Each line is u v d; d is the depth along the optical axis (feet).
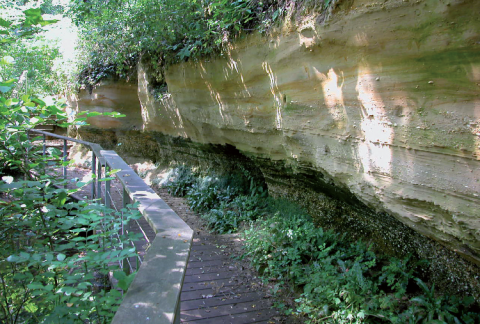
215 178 26.23
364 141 9.95
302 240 15.05
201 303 11.75
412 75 8.11
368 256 13.37
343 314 10.58
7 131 8.51
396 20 8.16
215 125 20.90
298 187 17.97
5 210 8.82
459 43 7.04
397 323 9.62
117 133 38.19
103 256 6.47
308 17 11.32
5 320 8.43
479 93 6.93
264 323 10.81
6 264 8.96
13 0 14.38
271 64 14.11
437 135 7.73
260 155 18.70
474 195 7.20
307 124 12.62
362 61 9.49
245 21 14.96
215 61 18.62
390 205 9.61
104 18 22.68
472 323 9.47
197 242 17.63
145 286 3.93
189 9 19.38
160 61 25.58
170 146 31.50
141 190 7.98
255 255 15.20
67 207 8.47
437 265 11.26
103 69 34.40
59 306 6.56
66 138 16.67
